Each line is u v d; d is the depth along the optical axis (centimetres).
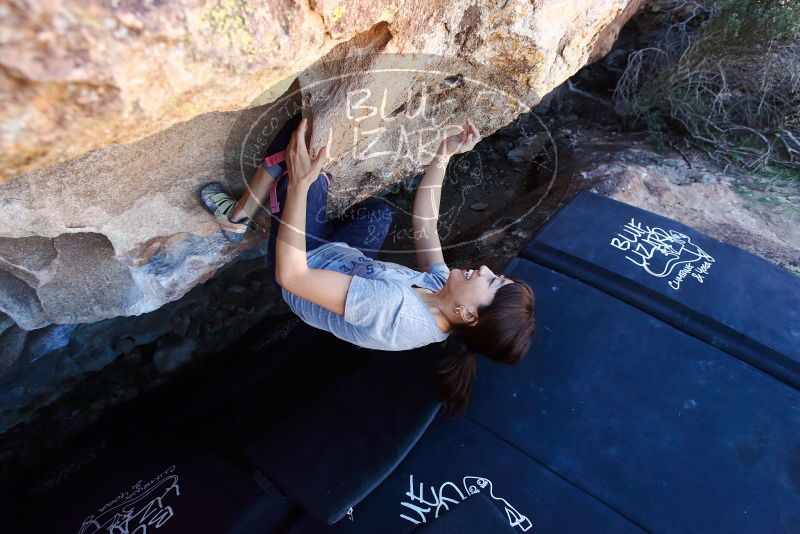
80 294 196
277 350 265
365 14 111
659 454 179
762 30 344
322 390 219
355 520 166
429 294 158
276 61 94
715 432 185
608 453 180
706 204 316
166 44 79
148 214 166
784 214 310
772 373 201
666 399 192
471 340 154
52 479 228
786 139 347
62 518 201
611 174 325
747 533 162
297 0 92
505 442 182
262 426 215
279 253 149
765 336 209
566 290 225
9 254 174
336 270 163
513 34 162
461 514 159
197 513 178
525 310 151
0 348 228
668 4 413
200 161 160
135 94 81
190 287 218
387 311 147
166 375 296
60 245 181
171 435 223
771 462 178
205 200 168
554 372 200
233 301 321
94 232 177
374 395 192
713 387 196
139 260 189
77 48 71
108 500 200
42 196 141
